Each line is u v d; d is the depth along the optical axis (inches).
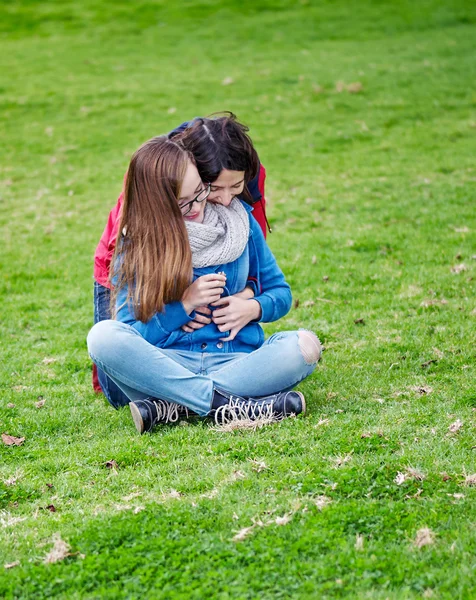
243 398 158.2
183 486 132.3
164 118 572.7
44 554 113.5
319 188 409.7
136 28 882.1
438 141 480.1
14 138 549.6
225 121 155.6
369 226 338.6
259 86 635.5
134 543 113.8
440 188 386.0
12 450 157.2
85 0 1002.7
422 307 235.8
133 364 153.9
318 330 223.5
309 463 136.0
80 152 515.8
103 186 448.8
